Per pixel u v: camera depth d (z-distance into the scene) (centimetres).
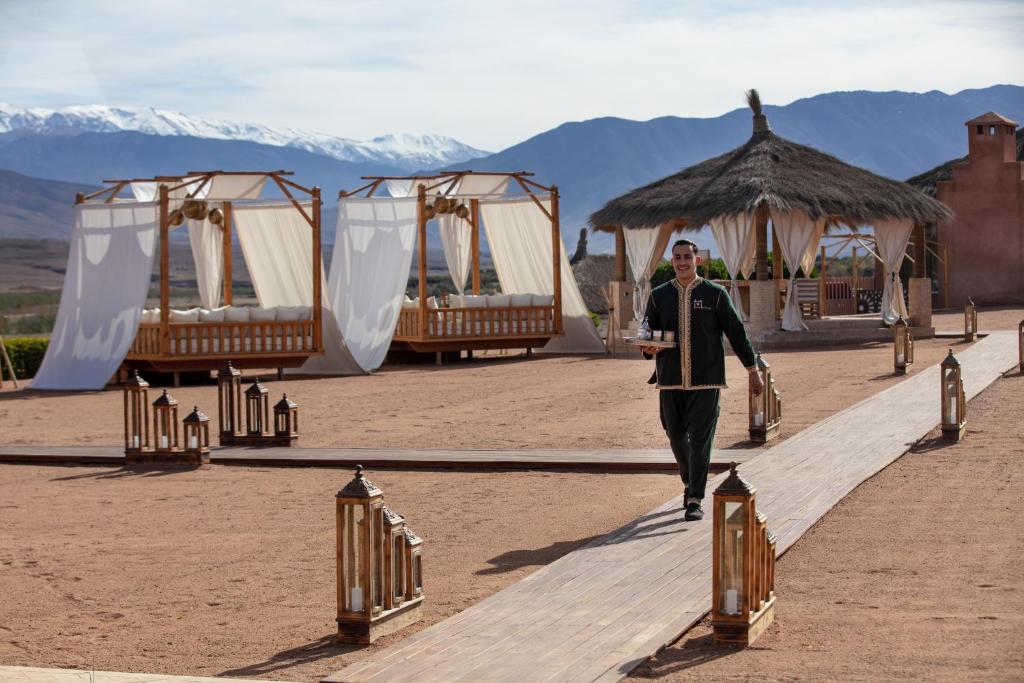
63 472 1243
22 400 1980
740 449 1195
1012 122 4178
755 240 2988
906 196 2867
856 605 635
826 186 2789
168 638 642
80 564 820
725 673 531
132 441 1286
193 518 977
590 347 2719
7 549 872
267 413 1362
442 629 608
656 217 2809
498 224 2802
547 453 1229
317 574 777
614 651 561
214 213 2547
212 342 2206
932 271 4494
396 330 2595
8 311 7731
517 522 926
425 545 850
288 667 583
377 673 540
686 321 862
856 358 2330
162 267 2172
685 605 636
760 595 595
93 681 548
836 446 1171
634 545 785
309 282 2578
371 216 2406
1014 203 4112
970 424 1316
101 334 2173
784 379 1944
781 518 845
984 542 771
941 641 564
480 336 2567
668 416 879
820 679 516
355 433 1459
